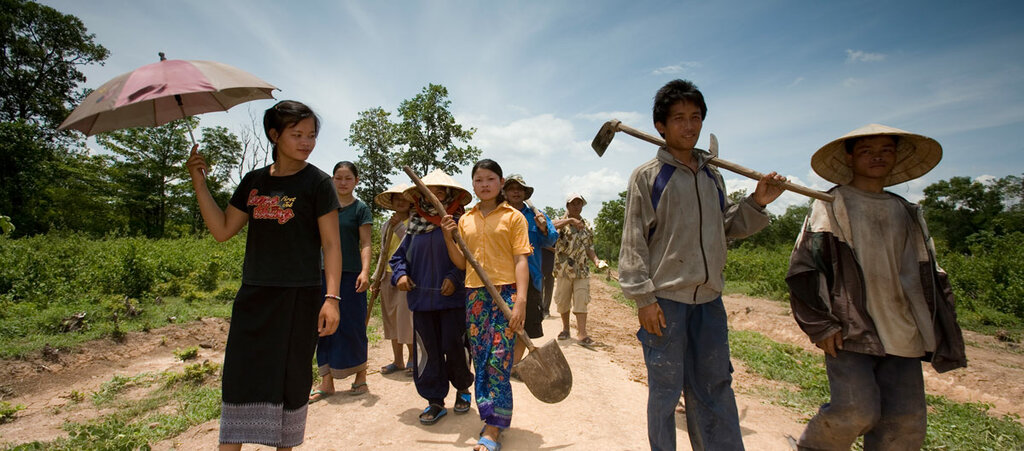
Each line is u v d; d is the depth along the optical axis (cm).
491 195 355
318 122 272
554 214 3650
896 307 257
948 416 436
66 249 1305
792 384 546
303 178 268
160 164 3875
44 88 3769
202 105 279
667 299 262
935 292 257
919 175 291
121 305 822
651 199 269
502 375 337
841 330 254
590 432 365
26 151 3158
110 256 1148
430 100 1845
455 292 377
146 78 227
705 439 268
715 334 267
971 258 1384
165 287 1072
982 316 973
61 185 3375
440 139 1869
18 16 3603
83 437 337
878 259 259
